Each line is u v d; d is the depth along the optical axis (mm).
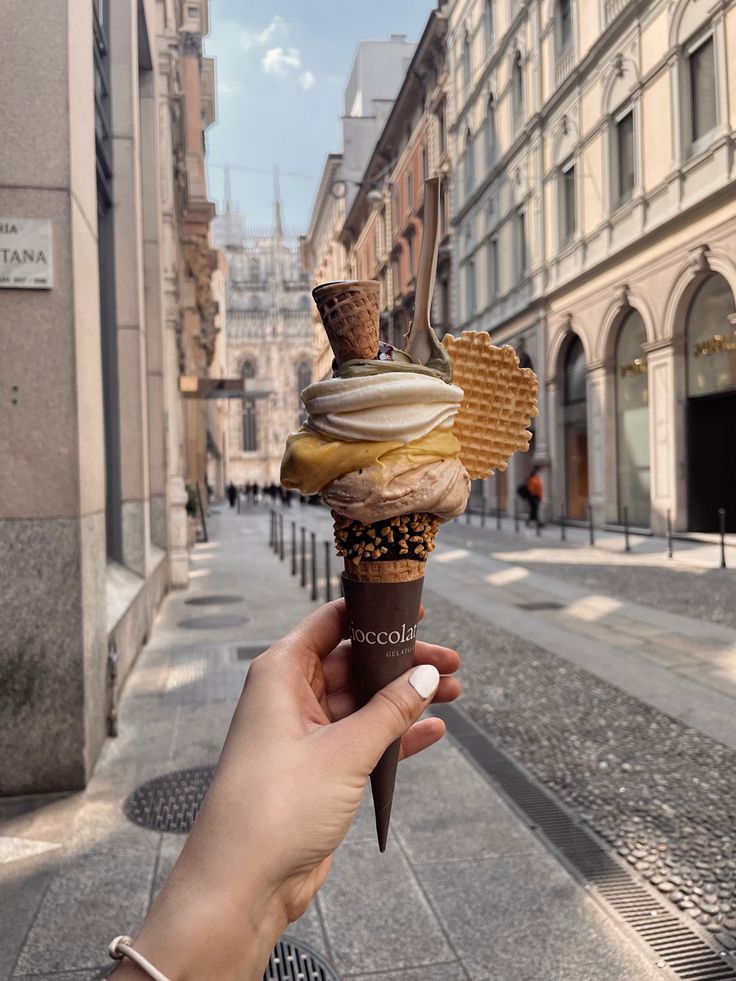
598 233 19906
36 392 4305
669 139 16547
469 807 4098
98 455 5074
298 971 2725
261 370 91500
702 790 4254
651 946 2846
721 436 16906
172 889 1088
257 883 1100
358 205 43969
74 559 4336
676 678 6555
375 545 1350
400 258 37031
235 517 35344
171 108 13141
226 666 7129
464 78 29375
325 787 1187
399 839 3740
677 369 16797
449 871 3424
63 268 4336
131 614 6969
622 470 19906
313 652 1528
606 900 3160
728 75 14508
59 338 4328
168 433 12172
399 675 1428
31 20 4316
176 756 4859
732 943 2850
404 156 36531
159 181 10852
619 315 19266
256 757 1223
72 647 4324
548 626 8805
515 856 3553
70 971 2729
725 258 14836
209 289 28609
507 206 25906
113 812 4035
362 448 1277
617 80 18703
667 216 16500
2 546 4262
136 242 8039
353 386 1275
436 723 1729
